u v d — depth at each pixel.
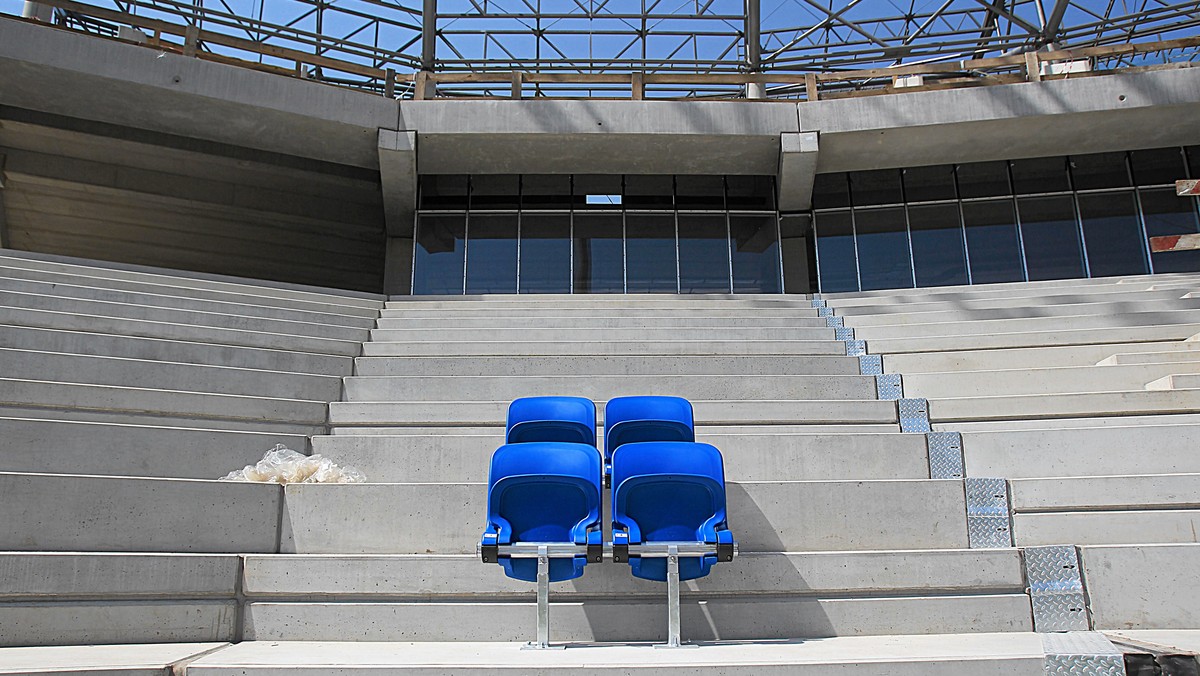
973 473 5.44
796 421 6.71
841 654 3.42
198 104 14.07
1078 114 14.38
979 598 4.23
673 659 3.32
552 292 15.80
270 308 9.47
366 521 4.68
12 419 5.07
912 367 8.09
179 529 4.48
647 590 4.26
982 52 21.12
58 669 3.13
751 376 7.28
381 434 6.61
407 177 15.14
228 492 4.61
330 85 14.52
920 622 4.20
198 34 14.30
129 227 17.41
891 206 16.25
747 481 5.25
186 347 7.34
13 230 17.08
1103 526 4.72
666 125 14.83
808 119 14.93
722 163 15.80
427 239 15.98
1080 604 4.19
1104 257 15.45
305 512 4.69
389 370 7.94
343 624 4.15
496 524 3.90
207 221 17.44
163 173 16.38
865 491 4.82
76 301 8.14
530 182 16.41
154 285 9.84
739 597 4.30
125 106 14.17
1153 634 3.91
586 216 16.28
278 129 14.71
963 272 15.75
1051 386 7.15
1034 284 12.67
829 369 8.12
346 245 18.62
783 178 15.43
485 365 7.99
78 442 5.18
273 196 17.08
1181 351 7.45
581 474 3.97
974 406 6.57
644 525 4.00
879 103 14.82
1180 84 14.19
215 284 10.82
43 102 14.12
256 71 14.16
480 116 14.77
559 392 7.23
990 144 15.30
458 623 4.16
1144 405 6.30
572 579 4.20
